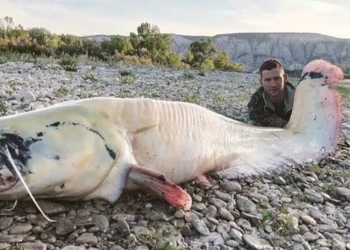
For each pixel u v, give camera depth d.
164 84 4.04
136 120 1.25
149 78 4.57
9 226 1.05
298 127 1.88
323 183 1.59
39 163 1.05
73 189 1.13
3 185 1.03
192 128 1.39
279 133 1.81
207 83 4.81
